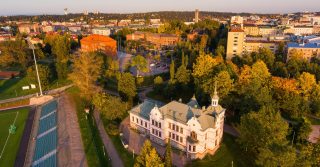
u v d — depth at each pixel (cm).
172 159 8731
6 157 9219
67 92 15550
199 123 8525
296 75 14262
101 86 16112
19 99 14700
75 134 10575
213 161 8681
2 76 18925
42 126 11538
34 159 9075
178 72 14175
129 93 13125
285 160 6594
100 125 11262
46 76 16288
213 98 9306
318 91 12331
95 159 8812
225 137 10069
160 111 9556
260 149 7438
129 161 8669
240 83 12512
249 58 17288
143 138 10100
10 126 11544
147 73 18550
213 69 13850
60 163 8731
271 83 12500
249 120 8662
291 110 11631
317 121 11712
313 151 7006
